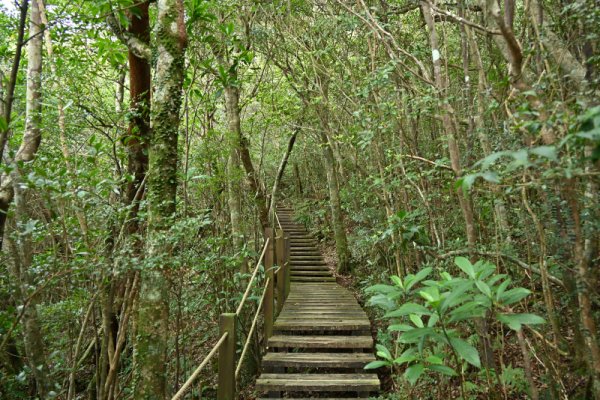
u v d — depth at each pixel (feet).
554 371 7.70
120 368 14.83
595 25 6.08
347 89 17.03
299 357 14.01
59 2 11.66
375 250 19.69
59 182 7.25
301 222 47.42
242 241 19.79
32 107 10.07
